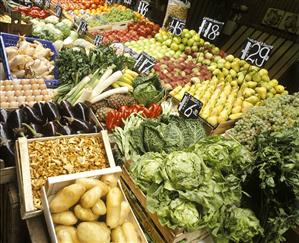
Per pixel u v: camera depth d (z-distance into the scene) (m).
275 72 4.18
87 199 1.60
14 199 1.90
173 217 1.77
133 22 4.82
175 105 3.10
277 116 2.36
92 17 4.97
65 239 1.57
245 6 4.88
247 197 2.00
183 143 2.25
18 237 2.07
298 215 1.82
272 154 1.87
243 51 2.99
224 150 1.96
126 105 2.88
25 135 2.12
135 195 2.08
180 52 3.97
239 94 3.11
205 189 1.83
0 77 3.16
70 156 1.99
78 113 2.48
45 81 3.07
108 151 2.11
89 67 3.14
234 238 1.87
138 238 1.73
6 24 4.02
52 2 5.48
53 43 3.95
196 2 5.16
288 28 4.37
